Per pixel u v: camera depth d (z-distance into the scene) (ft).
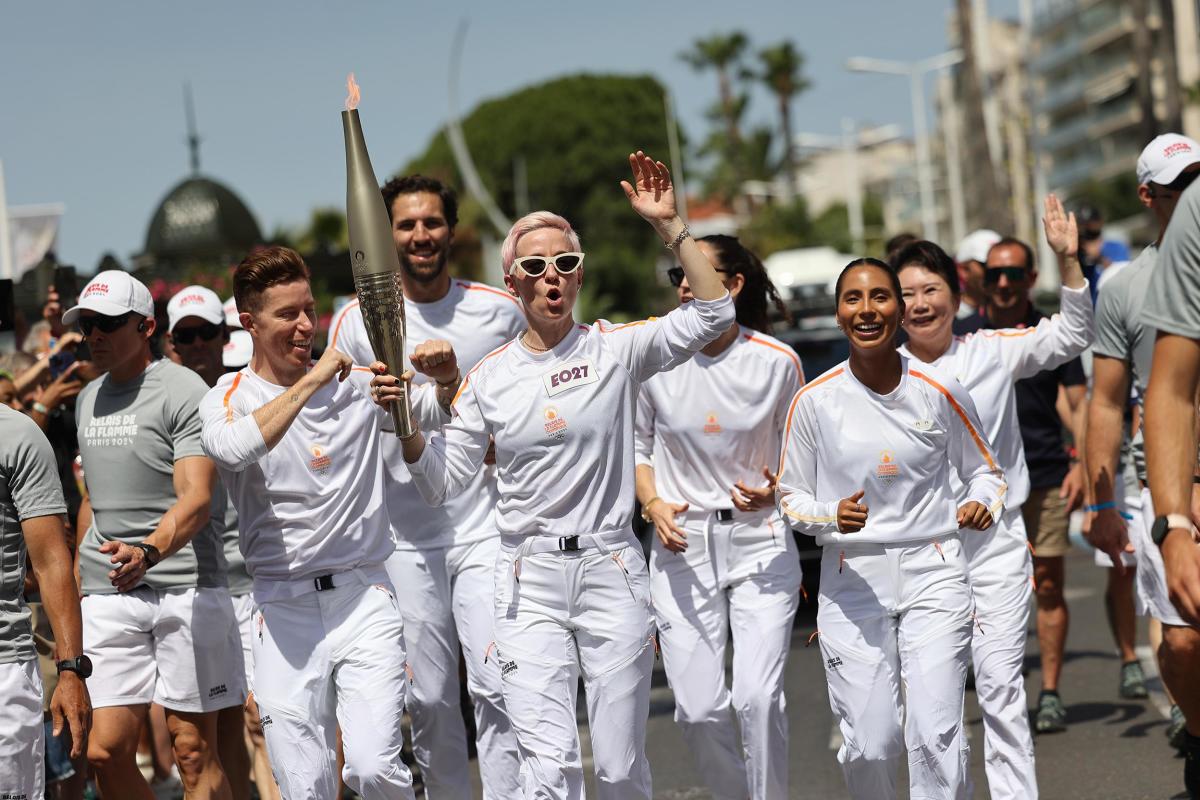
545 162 246.27
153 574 19.35
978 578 20.51
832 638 18.51
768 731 19.98
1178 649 18.70
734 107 274.98
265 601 17.35
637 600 17.46
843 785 23.81
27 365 26.94
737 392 20.29
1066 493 25.99
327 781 17.25
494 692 20.30
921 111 139.13
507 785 20.47
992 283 26.27
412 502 20.48
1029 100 115.96
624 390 17.47
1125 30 247.91
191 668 19.44
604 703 17.43
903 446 18.15
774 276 88.74
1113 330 20.54
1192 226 12.23
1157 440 12.31
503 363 17.54
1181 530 12.04
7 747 16.08
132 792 19.36
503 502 17.76
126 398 19.49
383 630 17.33
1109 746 24.77
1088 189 245.45
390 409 17.07
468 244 153.69
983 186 116.57
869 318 17.89
